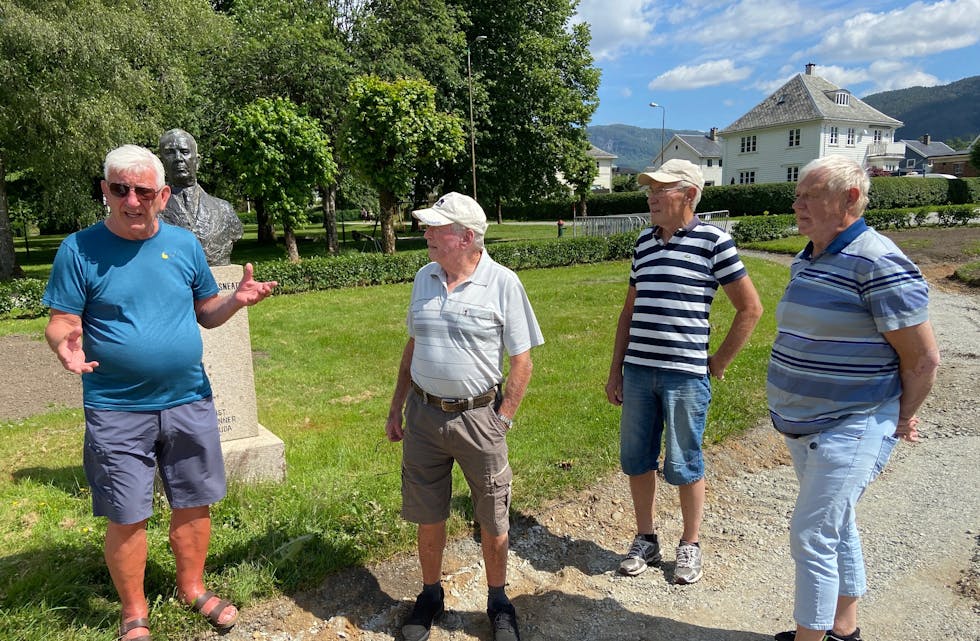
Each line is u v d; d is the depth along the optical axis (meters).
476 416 2.50
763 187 39.53
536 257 18.70
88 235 2.33
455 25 24.70
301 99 20.80
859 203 2.25
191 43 18.19
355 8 22.00
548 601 3.00
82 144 15.14
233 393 4.13
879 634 2.72
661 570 3.27
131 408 2.39
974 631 2.70
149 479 2.46
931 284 12.82
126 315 2.33
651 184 2.94
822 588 2.29
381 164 18.73
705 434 4.75
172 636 2.57
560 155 26.47
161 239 2.44
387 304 12.65
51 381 7.24
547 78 25.44
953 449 4.65
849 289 2.23
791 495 4.07
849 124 47.06
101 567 2.93
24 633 2.46
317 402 6.17
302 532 3.23
